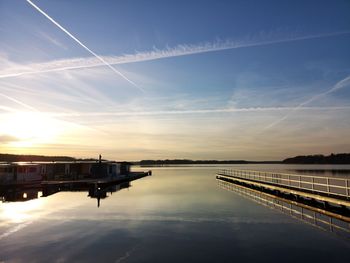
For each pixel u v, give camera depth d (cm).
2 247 1488
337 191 4597
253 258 1316
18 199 3209
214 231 1778
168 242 1561
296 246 1470
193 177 8144
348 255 1336
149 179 7038
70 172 5128
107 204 2855
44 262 1288
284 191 2786
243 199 3125
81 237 1662
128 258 1328
